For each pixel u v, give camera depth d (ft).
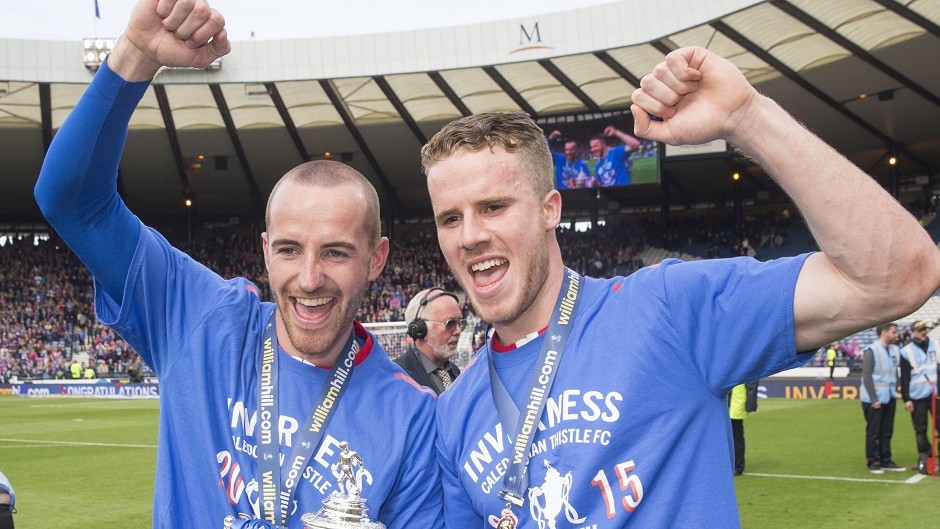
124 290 7.75
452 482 7.47
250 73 81.30
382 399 7.86
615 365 6.50
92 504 27.84
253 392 7.70
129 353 105.40
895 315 5.75
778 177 5.80
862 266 5.60
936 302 88.84
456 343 17.12
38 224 137.80
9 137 98.48
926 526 22.16
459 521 7.45
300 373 7.76
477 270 6.76
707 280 6.51
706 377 6.47
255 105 93.61
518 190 6.58
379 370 8.08
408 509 7.57
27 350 107.96
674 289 6.59
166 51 6.75
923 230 5.68
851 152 108.06
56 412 68.13
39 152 103.76
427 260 130.21
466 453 7.11
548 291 7.02
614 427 6.33
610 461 6.33
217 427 7.49
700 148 92.68
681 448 6.36
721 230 123.34
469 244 6.58
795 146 5.64
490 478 6.85
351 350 7.96
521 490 6.54
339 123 100.37
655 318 6.54
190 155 109.29
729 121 5.80
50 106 89.40
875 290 5.65
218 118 97.35
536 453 6.59
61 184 7.13
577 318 6.90
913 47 75.46
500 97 92.89
